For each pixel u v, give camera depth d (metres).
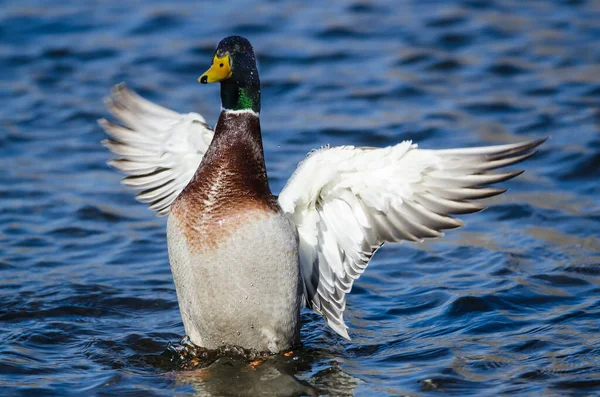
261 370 9.27
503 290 11.18
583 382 8.71
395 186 8.98
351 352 9.75
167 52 21.33
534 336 9.88
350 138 17.09
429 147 16.59
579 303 10.79
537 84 19.33
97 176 15.81
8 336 10.07
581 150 15.84
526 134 17.00
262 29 22.41
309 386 8.88
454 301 10.92
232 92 9.33
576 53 20.78
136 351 9.83
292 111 18.55
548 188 14.74
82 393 8.71
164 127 10.95
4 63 20.88
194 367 9.37
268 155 16.30
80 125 17.97
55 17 23.17
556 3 23.64
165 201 10.95
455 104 18.50
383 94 19.11
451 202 8.86
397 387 8.80
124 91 11.13
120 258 12.66
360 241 9.42
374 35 22.05
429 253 12.67
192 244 9.02
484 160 8.58
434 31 22.11
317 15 23.27
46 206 14.49
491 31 22.03
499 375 8.98
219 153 9.23
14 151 16.86
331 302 9.82
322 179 9.12
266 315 9.23
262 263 8.98
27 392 8.70
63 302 11.05
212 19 23.05
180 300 9.45
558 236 12.99
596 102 18.38
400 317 10.76
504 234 13.20
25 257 12.62
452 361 9.34
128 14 23.47
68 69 20.59
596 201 14.25
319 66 20.61
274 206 9.14
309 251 9.66
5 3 24.00
